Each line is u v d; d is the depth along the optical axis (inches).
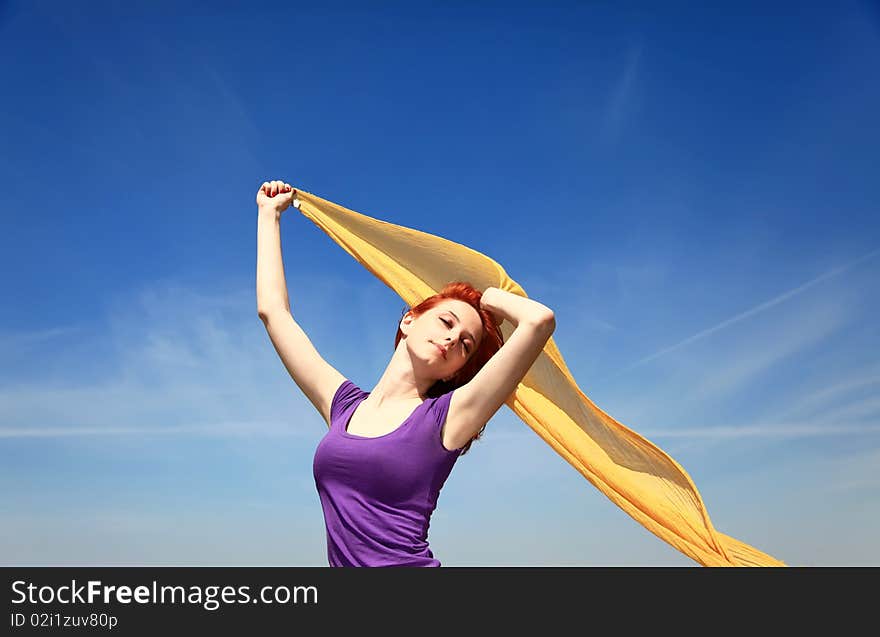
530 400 146.9
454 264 152.6
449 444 108.1
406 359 119.4
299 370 126.8
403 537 103.3
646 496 138.3
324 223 154.4
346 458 106.9
